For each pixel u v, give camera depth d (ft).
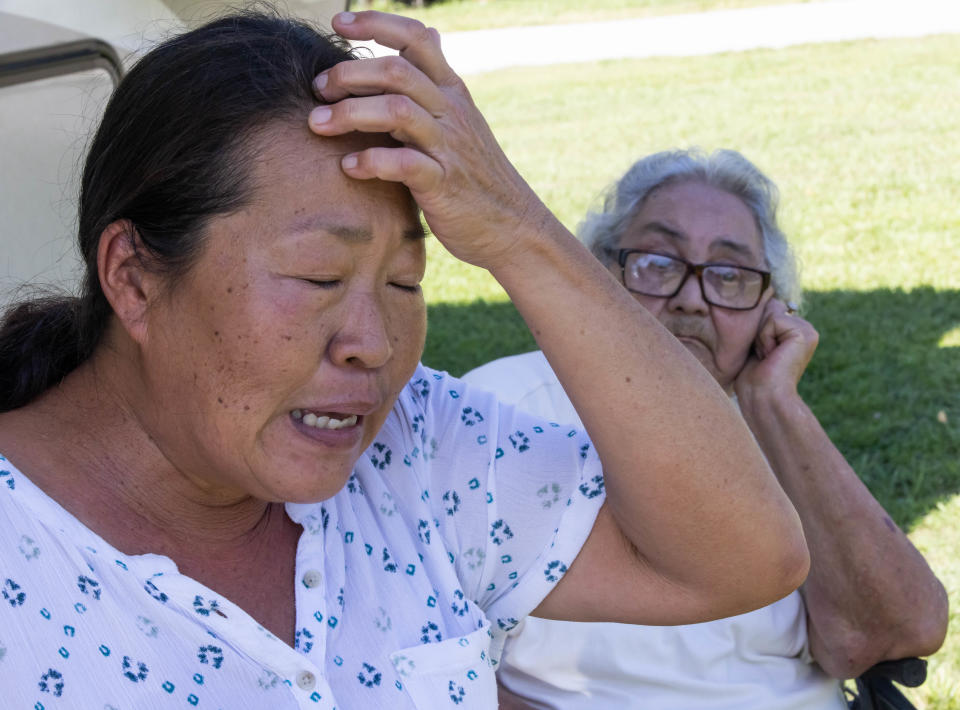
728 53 52.21
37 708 3.59
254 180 3.66
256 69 3.72
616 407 4.29
